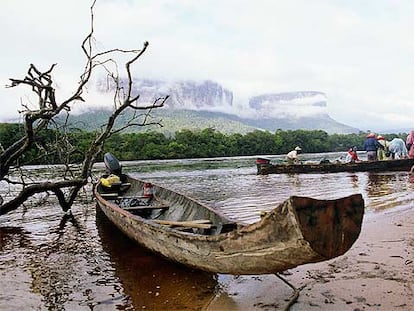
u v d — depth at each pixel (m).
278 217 4.80
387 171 28.67
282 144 72.69
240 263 5.59
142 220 8.00
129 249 9.45
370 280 6.50
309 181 23.84
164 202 10.83
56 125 13.86
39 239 10.88
